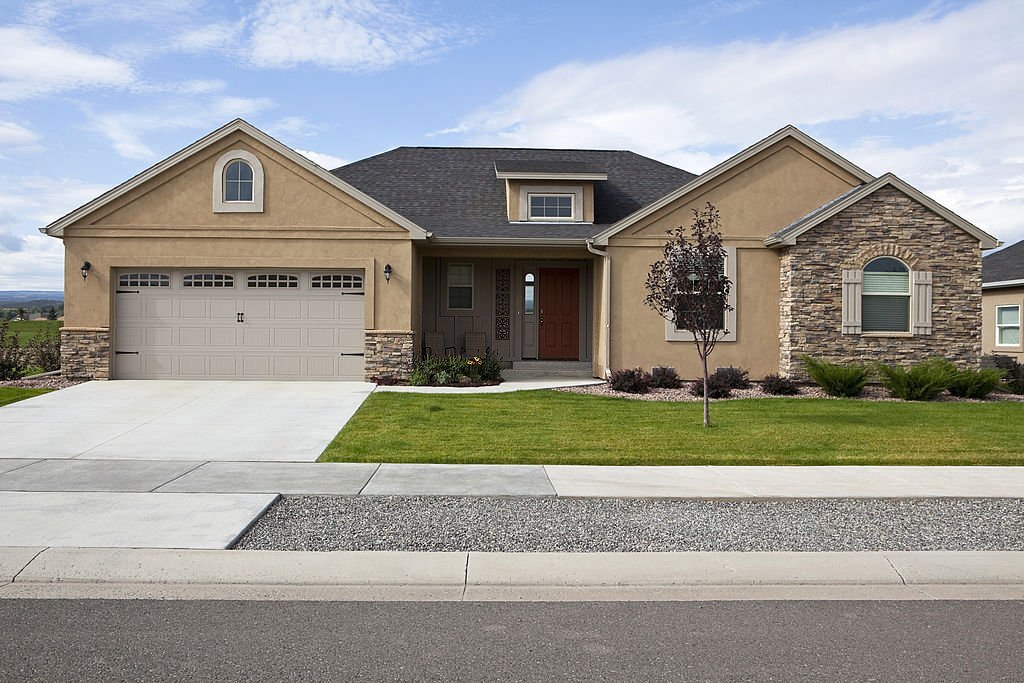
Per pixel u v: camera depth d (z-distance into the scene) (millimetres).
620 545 7184
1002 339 26062
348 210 18812
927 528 7820
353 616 5547
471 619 5512
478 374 19375
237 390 17219
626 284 19750
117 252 18547
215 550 6801
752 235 19797
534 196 21828
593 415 14578
